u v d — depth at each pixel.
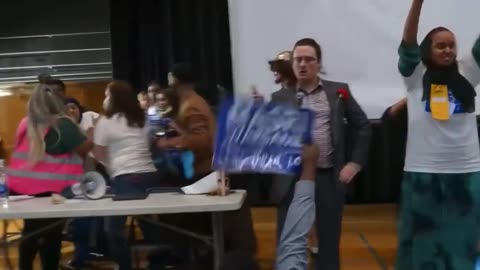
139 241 3.53
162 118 3.32
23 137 2.74
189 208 2.12
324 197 2.45
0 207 2.28
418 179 2.42
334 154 2.45
